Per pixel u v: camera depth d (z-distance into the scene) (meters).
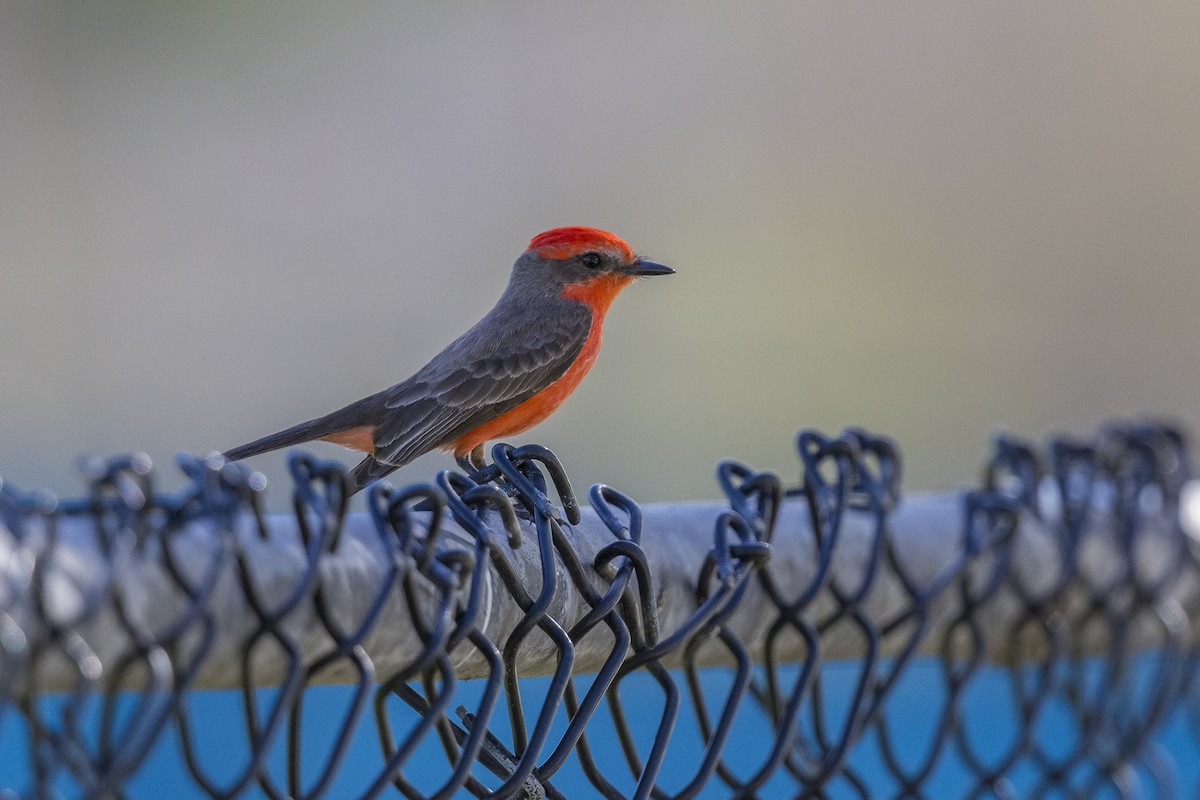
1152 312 19.66
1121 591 5.03
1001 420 17.42
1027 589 4.82
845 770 4.60
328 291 19.08
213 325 17.95
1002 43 22.80
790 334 18.09
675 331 17.95
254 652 3.16
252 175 20.53
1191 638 5.17
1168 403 18.47
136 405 16.67
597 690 3.72
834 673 5.71
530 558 3.75
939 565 4.57
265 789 3.23
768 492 4.14
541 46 22.47
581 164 21.38
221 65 22.19
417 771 5.32
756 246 19.94
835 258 20.00
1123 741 5.11
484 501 3.59
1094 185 21.27
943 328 18.59
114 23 22.11
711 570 3.97
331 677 3.37
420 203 20.31
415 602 3.34
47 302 18.05
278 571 3.18
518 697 3.65
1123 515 5.05
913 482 16.52
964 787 5.79
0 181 20.09
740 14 23.09
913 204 20.72
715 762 4.05
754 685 4.32
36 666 2.86
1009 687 5.55
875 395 17.45
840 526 4.26
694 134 21.69
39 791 2.90
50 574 2.87
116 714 3.03
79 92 21.47
